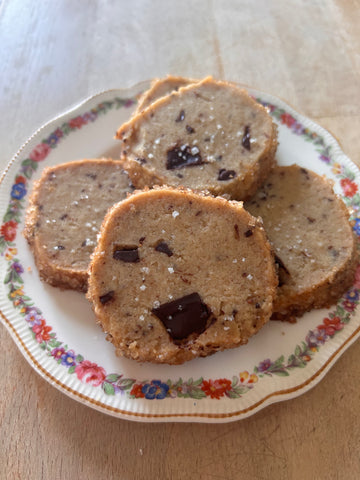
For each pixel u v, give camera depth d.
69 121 0.20
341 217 0.17
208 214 0.15
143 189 0.16
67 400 0.15
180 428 0.14
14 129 0.22
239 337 0.14
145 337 0.14
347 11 0.28
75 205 0.18
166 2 0.29
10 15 0.27
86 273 0.16
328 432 0.14
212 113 0.18
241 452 0.14
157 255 0.15
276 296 0.15
